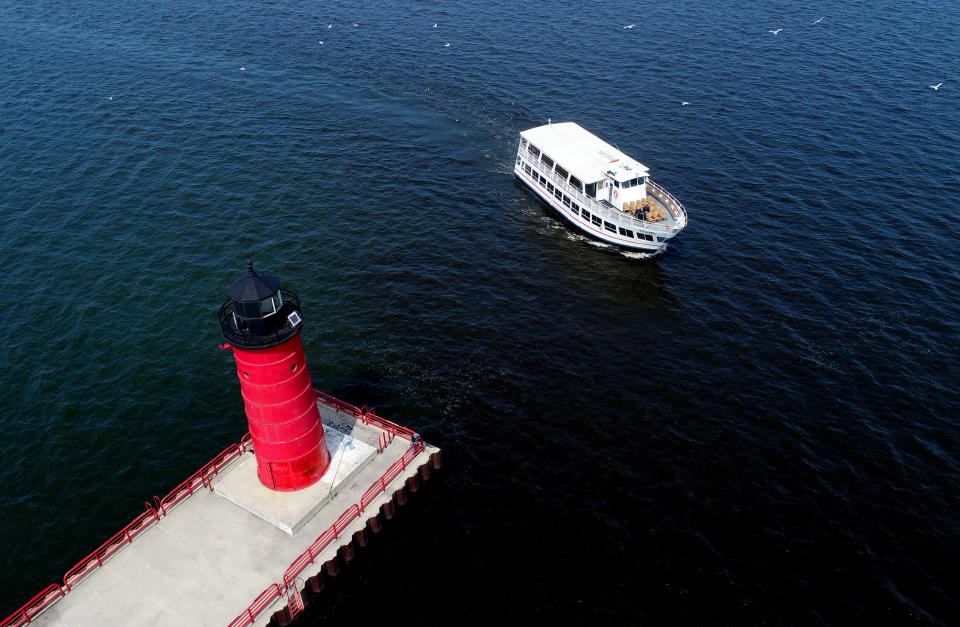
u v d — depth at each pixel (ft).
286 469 116.67
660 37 352.28
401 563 118.83
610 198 218.79
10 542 122.11
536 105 290.76
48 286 184.55
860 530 122.93
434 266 198.18
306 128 271.69
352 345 167.63
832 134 261.65
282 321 104.73
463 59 331.16
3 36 347.56
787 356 164.04
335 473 124.06
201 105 285.64
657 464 136.67
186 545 113.09
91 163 241.76
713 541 121.39
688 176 238.27
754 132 264.93
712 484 132.16
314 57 333.01
